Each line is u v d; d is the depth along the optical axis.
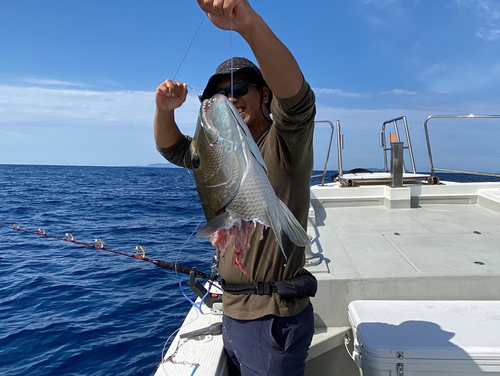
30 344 4.46
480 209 4.85
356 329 2.19
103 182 40.88
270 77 1.31
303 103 1.38
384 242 3.47
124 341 4.46
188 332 2.34
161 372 1.98
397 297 2.60
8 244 9.66
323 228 4.07
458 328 2.07
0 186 32.41
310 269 2.75
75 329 4.79
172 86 1.83
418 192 5.25
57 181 41.84
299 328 1.71
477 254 3.05
